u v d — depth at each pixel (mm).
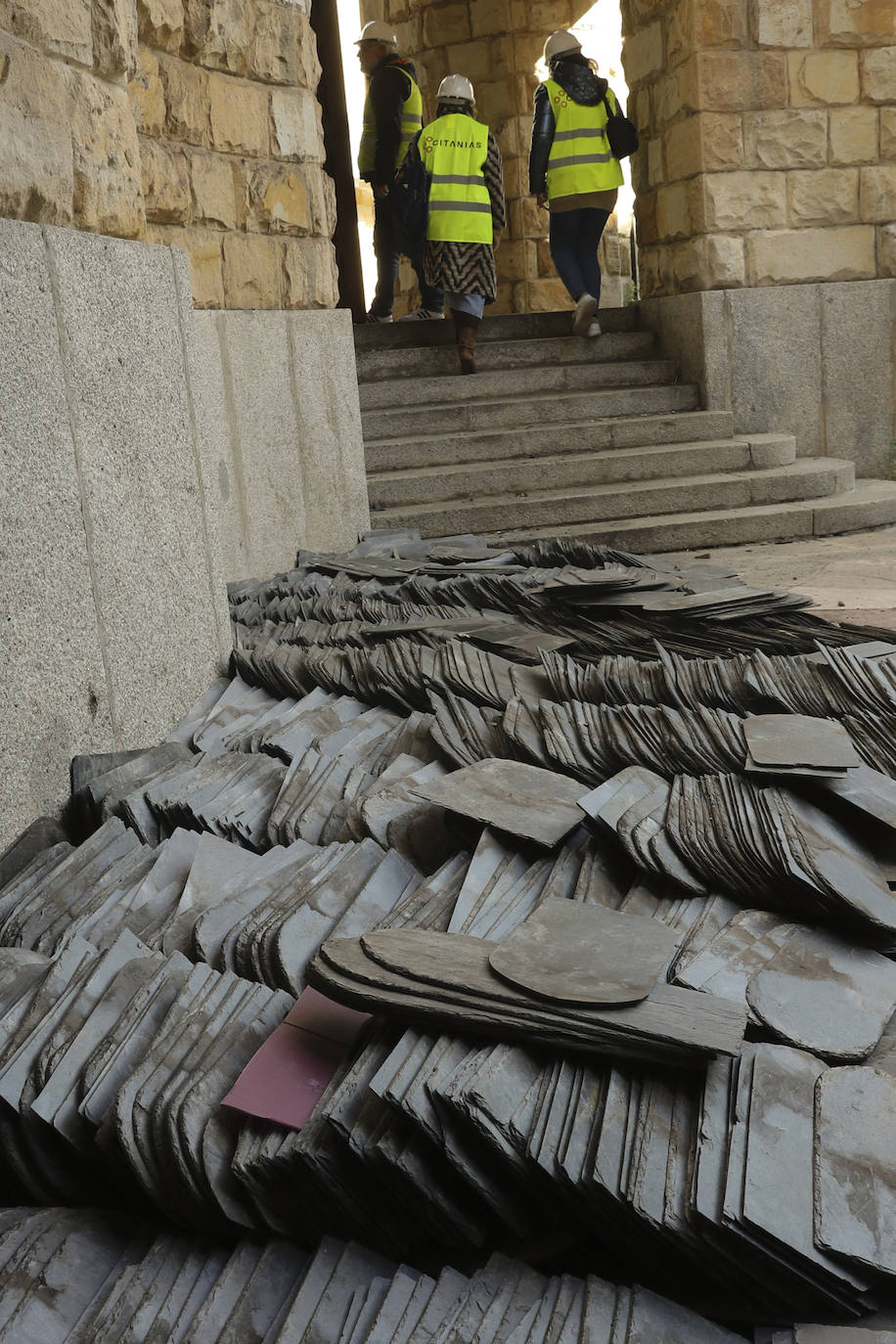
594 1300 1607
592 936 2094
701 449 8070
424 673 3732
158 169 5418
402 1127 1797
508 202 14492
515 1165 1731
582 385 9031
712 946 2143
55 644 3244
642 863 2400
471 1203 1835
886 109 8672
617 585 4719
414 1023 1945
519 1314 1623
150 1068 2035
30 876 2877
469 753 3191
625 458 7992
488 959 2045
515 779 2850
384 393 8656
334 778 3180
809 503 7777
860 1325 1572
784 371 8852
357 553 6648
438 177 8414
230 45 6070
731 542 7477
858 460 9109
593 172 8820
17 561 3057
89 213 3582
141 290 3826
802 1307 1614
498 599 4902
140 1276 1852
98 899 2725
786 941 2170
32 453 3133
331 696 3971
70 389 3338
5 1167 2188
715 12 8367
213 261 5969
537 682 3717
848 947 2180
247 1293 1751
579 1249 1820
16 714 3049
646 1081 1805
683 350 9031
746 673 3379
